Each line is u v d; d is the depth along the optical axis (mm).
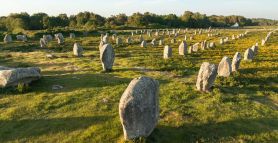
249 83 26578
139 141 14773
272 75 29578
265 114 19547
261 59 38656
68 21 117625
